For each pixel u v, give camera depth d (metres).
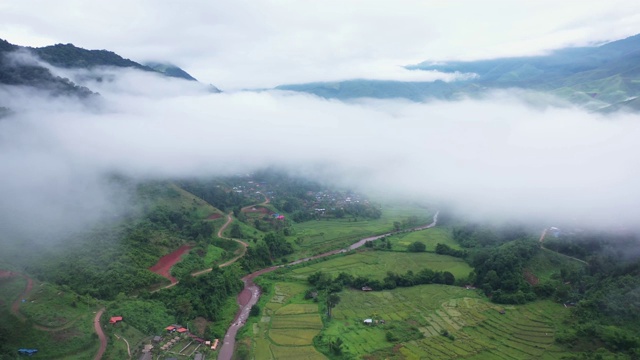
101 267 184.12
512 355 153.12
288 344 160.88
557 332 166.12
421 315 185.38
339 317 182.50
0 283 150.50
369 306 194.62
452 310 190.12
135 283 182.75
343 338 164.38
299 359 151.12
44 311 143.00
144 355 140.75
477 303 197.12
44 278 168.00
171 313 170.50
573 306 186.12
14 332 130.88
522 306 191.88
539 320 178.12
